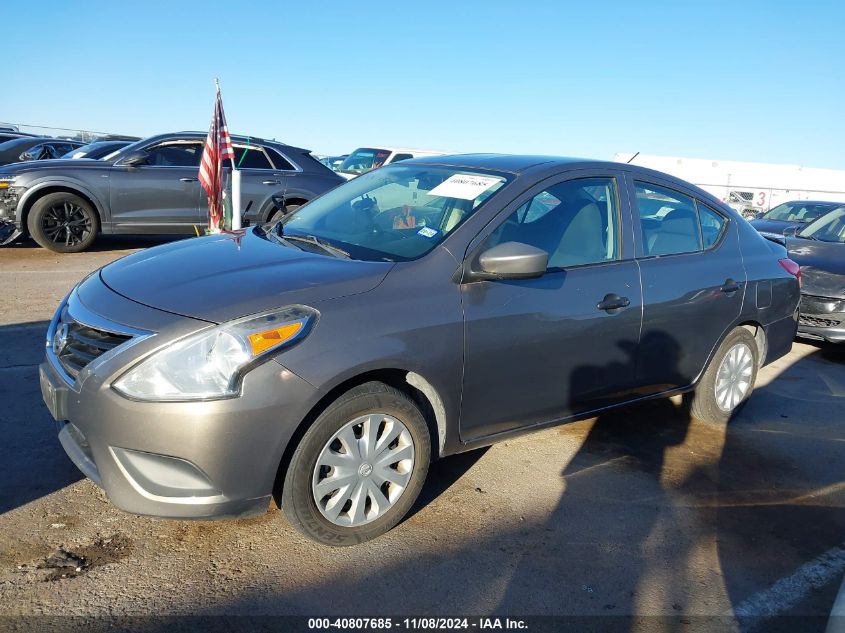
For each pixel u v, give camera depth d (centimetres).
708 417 484
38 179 922
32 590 268
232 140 983
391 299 309
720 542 342
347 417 296
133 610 262
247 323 276
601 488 387
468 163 412
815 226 845
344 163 1745
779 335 516
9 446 378
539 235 371
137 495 272
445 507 353
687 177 2944
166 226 991
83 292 325
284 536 318
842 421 520
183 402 265
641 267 410
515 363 348
